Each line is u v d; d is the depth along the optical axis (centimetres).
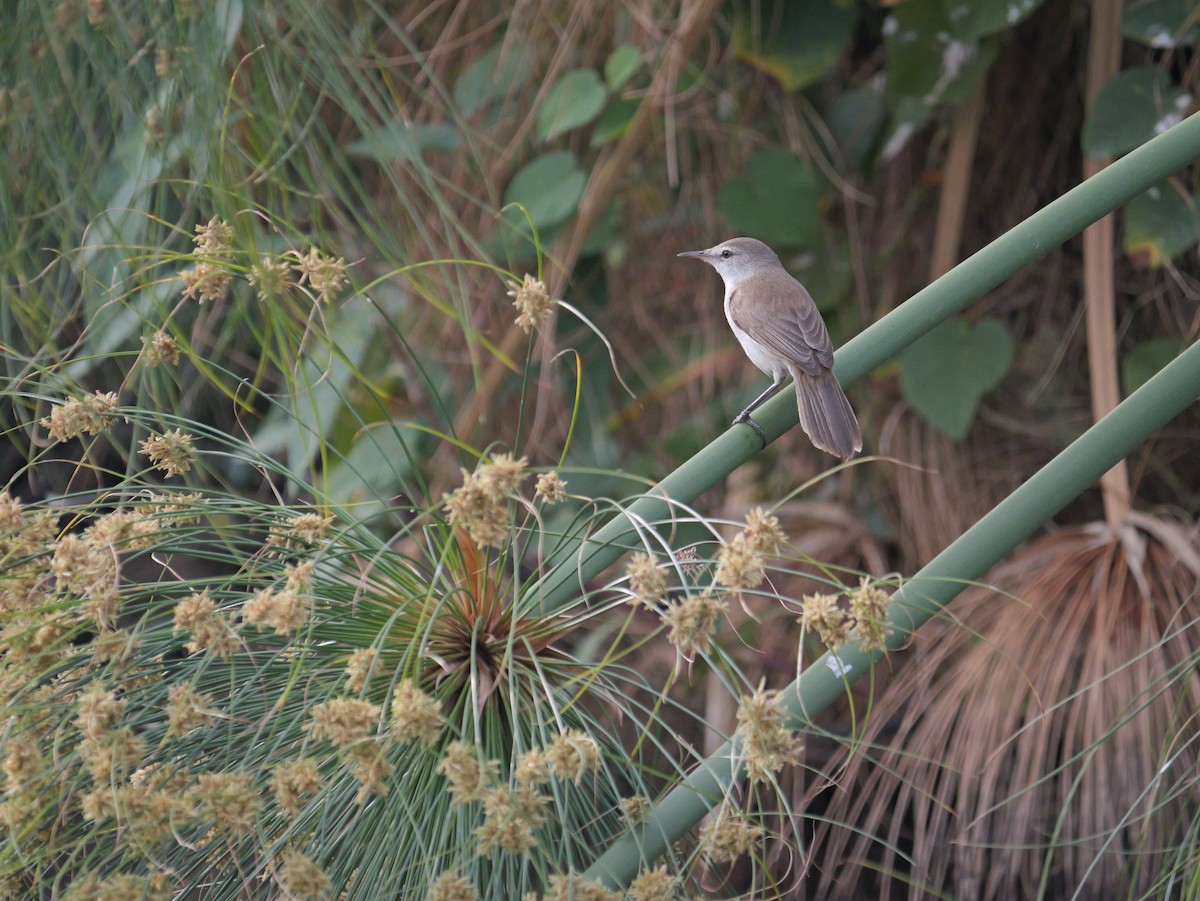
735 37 1009
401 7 1047
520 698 423
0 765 380
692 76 1038
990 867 770
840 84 1113
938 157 1074
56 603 399
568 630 444
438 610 393
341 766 408
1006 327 988
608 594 966
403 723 358
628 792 610
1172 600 759
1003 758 750
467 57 1073
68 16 475
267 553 447
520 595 445
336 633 431
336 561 477
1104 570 780
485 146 1038
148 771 401
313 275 459
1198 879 459
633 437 1135
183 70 480
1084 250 1020
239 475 1004
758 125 1098
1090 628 773
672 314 1138
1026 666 759
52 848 384
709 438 1086
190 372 905
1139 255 905
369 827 407
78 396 478
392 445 973
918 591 467
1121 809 705
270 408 1016
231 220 475
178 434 471
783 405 612
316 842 409
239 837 376
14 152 500
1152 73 890
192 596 403
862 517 1029
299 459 944
